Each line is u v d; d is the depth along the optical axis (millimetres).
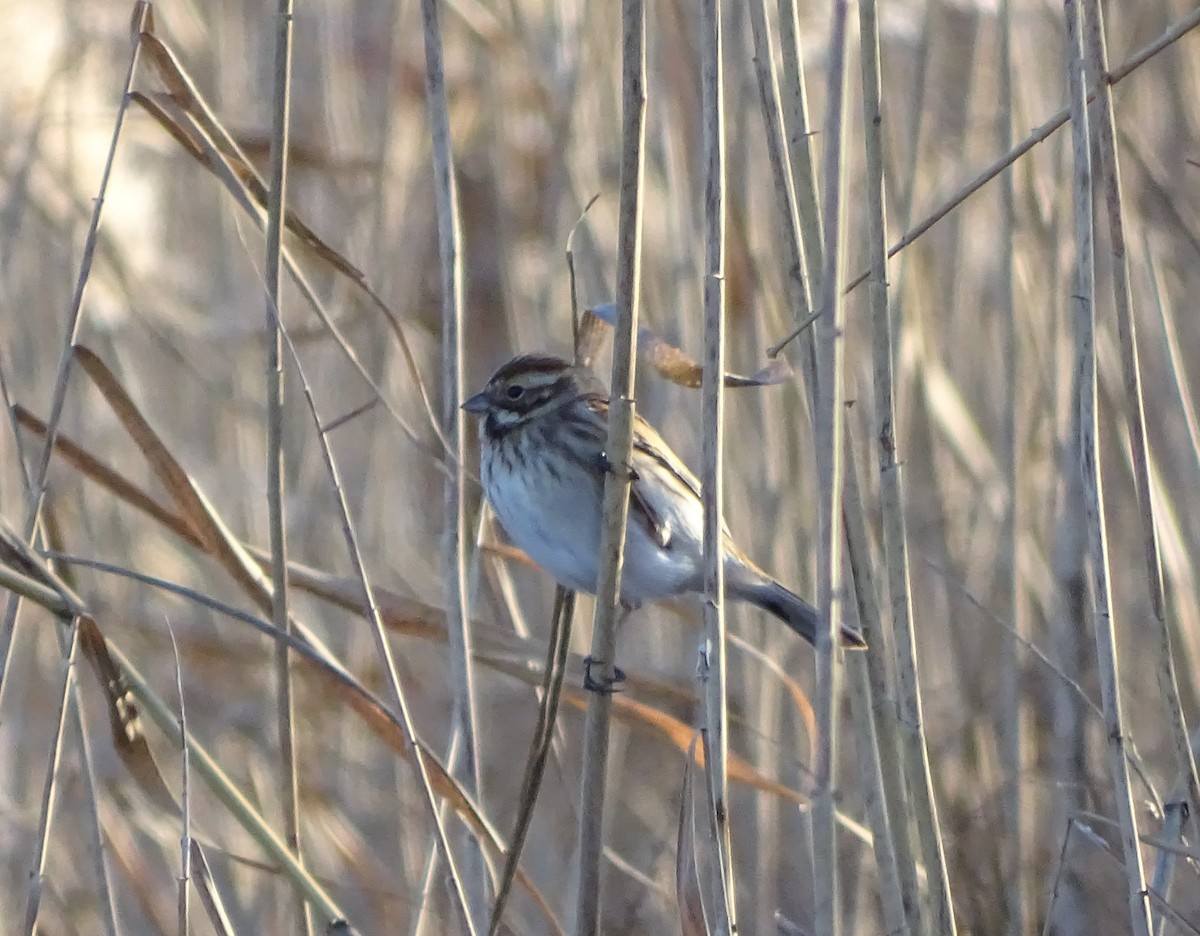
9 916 8773
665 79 9336
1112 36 10141
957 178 9719
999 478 9461
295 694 9477
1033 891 8758
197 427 10805
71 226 10344
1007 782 8656
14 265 10445
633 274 5488
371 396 10125
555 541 7434
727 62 8984
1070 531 8820
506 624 8852
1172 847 6195
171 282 11164
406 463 10336
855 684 5977
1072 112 5641
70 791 9203
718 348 5496
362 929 8922
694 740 5703
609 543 5621
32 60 10242
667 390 9414
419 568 10203
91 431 10391
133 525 10312
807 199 5969
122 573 5910
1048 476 9398
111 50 10852
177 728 5957
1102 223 9484
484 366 10344
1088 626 8898
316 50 11031
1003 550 9266
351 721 9664
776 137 5855
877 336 5727
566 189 9625
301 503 10297
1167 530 8422
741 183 8844
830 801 5098
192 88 6527
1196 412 9492
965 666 9438
